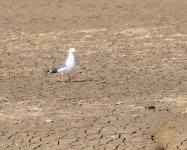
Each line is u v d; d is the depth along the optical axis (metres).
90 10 46.59
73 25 40.09
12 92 20.58
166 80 22.05
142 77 22.86
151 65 25.62
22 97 19.66
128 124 15.68
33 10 47.53
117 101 18.48
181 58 27.19
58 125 15.80
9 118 16.69
